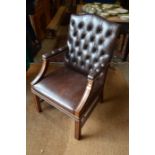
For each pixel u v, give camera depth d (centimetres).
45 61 145
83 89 139
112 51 137
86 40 146
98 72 126
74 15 147
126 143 149
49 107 180
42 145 147
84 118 139
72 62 162
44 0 288
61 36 320
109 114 175
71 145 147
